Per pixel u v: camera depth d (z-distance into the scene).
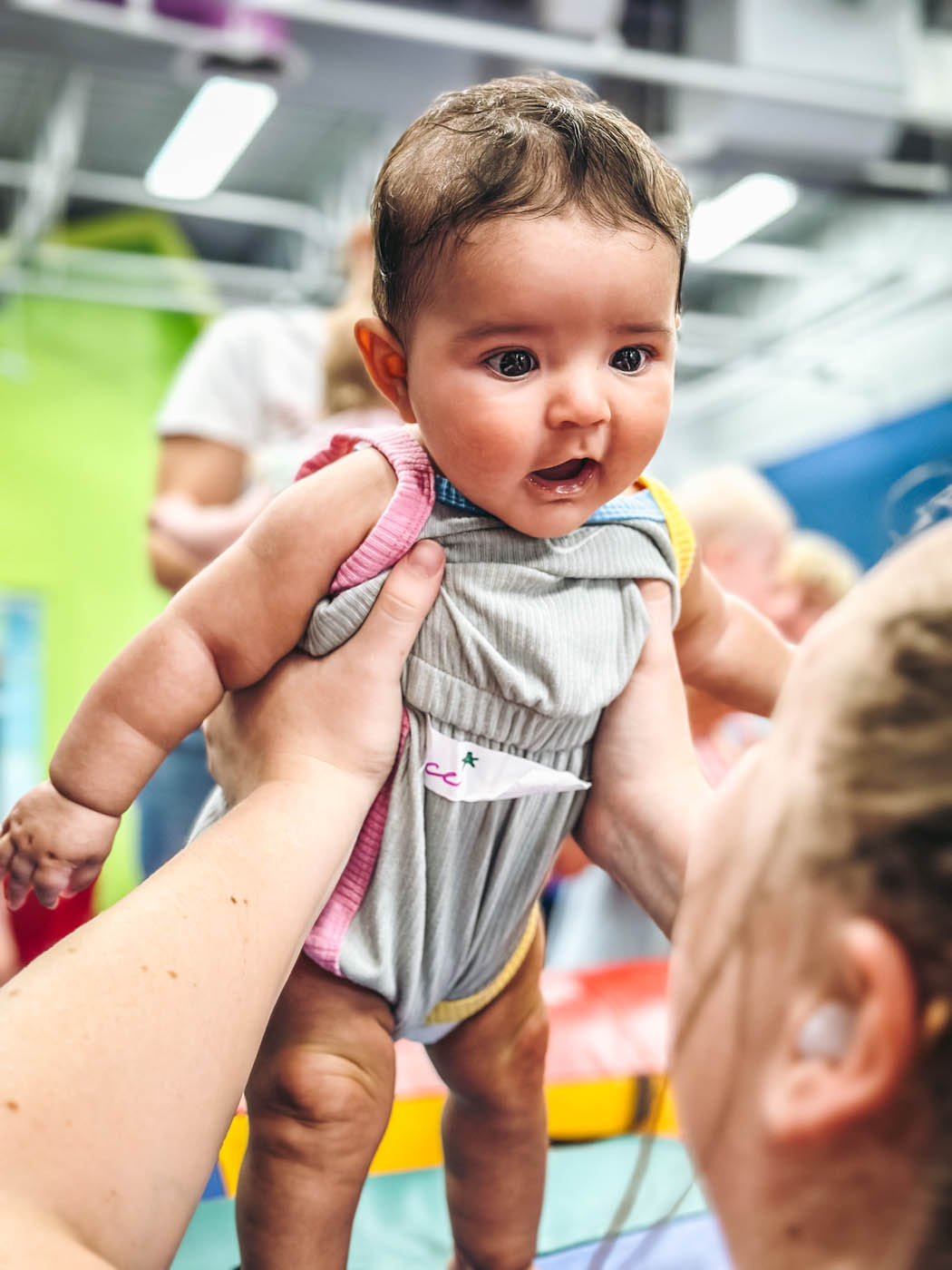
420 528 0.50
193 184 5.18
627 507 0.55
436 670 0.50
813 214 6.01
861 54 3.25
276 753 0.46
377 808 0.52
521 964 0.60
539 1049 0.60
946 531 0.29
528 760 0.51
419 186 0.47
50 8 2.50
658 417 0.48
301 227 5.62
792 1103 0.25
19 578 5.49
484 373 0.46
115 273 5.79
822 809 0.27
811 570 1.50
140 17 2.57
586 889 1.59
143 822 2.60
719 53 3.19
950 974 0.23
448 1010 0.58
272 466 1.64
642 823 0.49
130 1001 0.33
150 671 0.50
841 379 6.47
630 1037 0.96
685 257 0.50
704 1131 0.29
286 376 1.80
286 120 5.01
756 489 1.50
